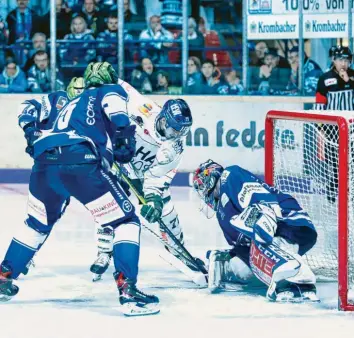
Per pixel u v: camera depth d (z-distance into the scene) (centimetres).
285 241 1079
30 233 1009
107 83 997
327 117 1024
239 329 898
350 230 1098
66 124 966
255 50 2228
